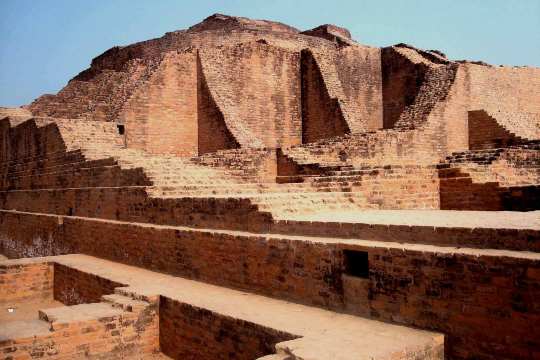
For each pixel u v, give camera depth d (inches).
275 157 847.7
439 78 1080.8
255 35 1513.3
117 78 1211.9
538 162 734.5
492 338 272.8
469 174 598.9
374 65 1300.4
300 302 373.4
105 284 506.0
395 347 270.1
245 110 1129.4
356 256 353.7
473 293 280.2
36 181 1003.9
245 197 463.2
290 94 1210.0
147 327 410.3
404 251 310.7
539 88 1312.7
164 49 1454.2
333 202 514.9
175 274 510.3
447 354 290.4
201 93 1075.3
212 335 362.9
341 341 281.6
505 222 348.2
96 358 380.2
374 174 583.2
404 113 1040.8
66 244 771.4
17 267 612.7
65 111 1269.7
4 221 1100.5
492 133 1025.5
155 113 1026.7
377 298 324.8
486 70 1142.3
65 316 380.5
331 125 1139.9
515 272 264.1
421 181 608.7
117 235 622.2
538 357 256.2
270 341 315.9
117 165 695.7
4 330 360.2
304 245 370.0
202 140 1075.9
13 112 1355.8
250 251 416.2
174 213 550.6
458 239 312.2
